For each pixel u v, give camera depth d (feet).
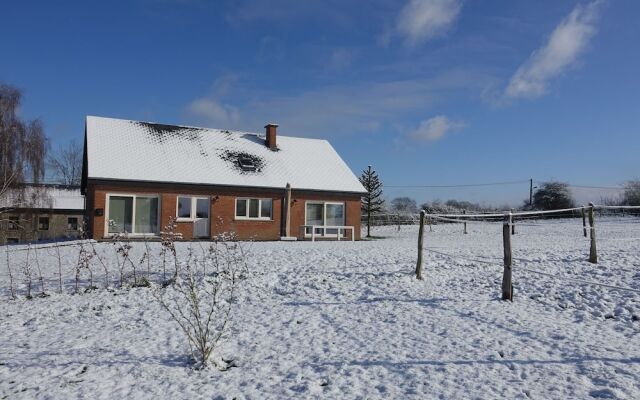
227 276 36.04
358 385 16.87
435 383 16.76
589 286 30.71
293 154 93.40
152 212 74.69
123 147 78.79
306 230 85.25
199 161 81.76
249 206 81.41
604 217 132.26
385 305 28.37
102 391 16.65
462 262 40.83
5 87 94.07
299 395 16.15
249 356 20.25
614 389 15.69
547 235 79.20
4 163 90.33
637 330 22.44
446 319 25.02
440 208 156.97
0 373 18.31
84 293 33.47
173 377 17.94
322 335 23.02
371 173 125.59
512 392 15.83
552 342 20.77
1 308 29.99
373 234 107.96
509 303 28.25
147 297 31.71
